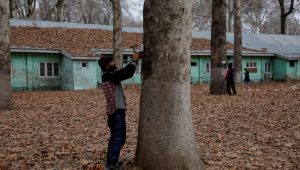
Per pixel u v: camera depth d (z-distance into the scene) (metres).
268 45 44.88
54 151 8.41
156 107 5.91
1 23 16.39
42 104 18.61
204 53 37.41
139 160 6.08
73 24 38.16
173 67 5.84
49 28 35.66
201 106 16.48
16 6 49.28
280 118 12.88
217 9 20.53
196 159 6.00
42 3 61.38
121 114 6.41
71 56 30.81
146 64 5.96
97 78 33.56
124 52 33.22
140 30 41.31
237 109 15.34
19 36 32.25
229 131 10.75
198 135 10.21
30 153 8.27
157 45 5.83
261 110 14.94
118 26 26.98
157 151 5.91
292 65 42.31
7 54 16.52
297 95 20.89
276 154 8.13
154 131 5.93
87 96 23.14
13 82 30.31
